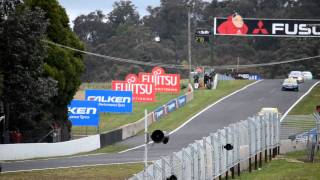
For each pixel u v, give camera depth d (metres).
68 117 128.75
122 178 71.94
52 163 90.19
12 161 93.88
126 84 177.88
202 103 184.12
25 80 88.50
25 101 90.94
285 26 172.12
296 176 64.12
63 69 115.94
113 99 154.88
